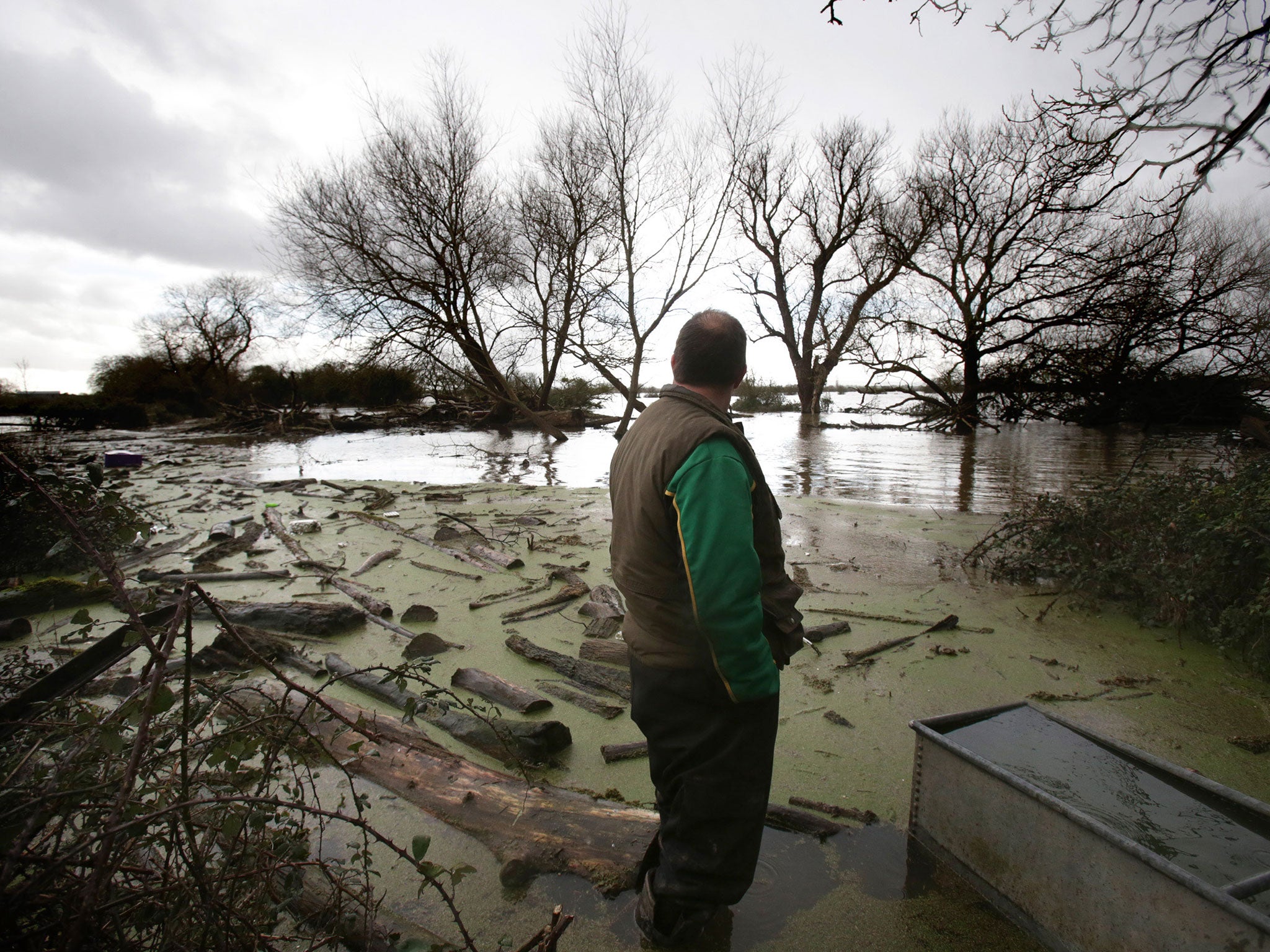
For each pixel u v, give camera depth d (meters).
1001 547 5.84
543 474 12.67
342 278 18.17
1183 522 4.72
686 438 1.73
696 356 1.89
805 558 6.18
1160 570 4.55
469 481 11.70
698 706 1.81
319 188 17.94
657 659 1.84
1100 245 19.34
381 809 2.60
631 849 2.34
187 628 1.68
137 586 5.13
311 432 23.27
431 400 31.78
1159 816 1.88
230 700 1.97
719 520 1.62
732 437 1.75
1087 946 1.80
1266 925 1.39
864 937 2.04
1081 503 5.61
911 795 2.55
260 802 1.68
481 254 19.30
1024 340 22.56
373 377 32.75
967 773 2.21
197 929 1.60
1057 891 1.90
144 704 1.49
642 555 1.82
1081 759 2.20
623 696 3.49
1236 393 20.27
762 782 1.84
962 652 4.07
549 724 3.01
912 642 4.23
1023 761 2.19
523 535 7.07
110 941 1.52
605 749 2.99
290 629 4.33
